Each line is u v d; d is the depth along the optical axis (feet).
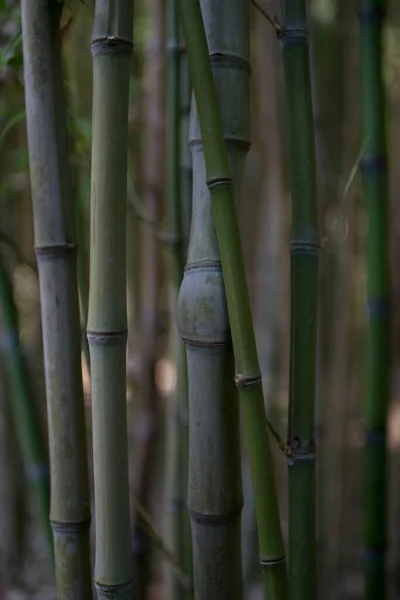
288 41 5.07
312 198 5.11
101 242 4.91
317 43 8.70
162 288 9.02
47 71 5.05
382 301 6.18
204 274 4.91
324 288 8.84
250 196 11.34
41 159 5.08
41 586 10.39
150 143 7.43
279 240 9.74
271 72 8.96
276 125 9.07
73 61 7.68
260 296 10.55
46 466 6.43
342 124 8.89
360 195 8.86
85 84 8.43
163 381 10.11
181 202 6.05
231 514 5.02
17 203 10.27
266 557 4.87
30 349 9.93
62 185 5.11
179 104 6.01
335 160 8.95
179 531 6.56
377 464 6.29
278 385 9.73
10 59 5.60
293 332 5.15
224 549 5.03
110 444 5.01
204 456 4.99
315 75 8.18
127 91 4.85
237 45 4.92
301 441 5.17
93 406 5.01
